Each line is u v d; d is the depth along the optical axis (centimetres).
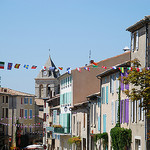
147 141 4044
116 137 4681
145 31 4188
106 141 5422
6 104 12425
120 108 4912
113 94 5222
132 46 4541
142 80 3481
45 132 10731
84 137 6719
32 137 13338
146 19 4134
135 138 4350
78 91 7638
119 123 4934
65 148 8175
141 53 4281
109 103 5394
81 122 6944
